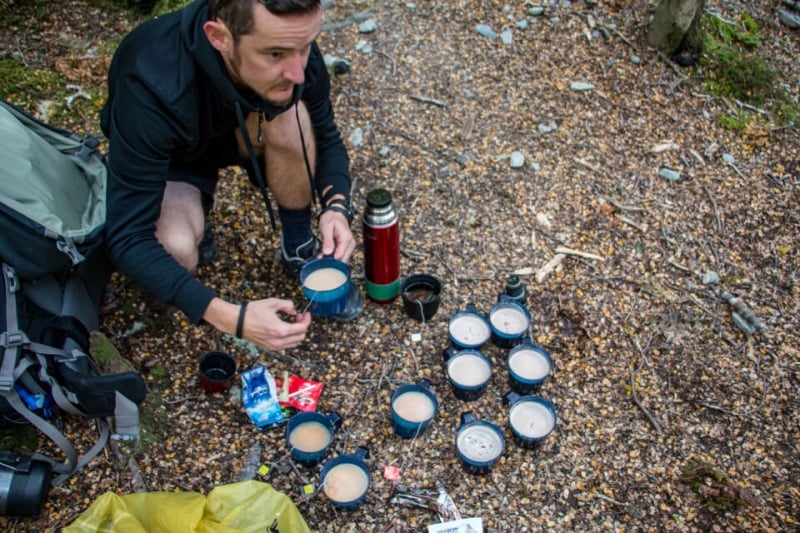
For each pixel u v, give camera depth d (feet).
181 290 6.79
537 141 11.60
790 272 10.14
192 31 6.59
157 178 6.86
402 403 8.13
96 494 7.30
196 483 7.50
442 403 8.39
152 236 6.95
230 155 8.11
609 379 8.76
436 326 9.16
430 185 10.89
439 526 7.20
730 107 12.39
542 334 9.18
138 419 7.59
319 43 12.80
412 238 10.22
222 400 8.23
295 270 9.44
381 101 11.96
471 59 12.77
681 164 11.49
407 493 7.52
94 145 8.48
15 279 7.06
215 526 6.53
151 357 8.50
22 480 6.87
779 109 12.53
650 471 7.89
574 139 11.69
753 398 8.65
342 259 8.14
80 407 7.38
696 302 9.64
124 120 6.55
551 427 7.94
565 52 13.00
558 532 7.34
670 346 9.14
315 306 8.23
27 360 7.02
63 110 10.76
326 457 7.85
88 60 11.45
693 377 8.83
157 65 6.52
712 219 10.75
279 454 7.82
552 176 11.14
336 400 8.39
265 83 6.34
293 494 7.50
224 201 10.25
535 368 8.50
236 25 5.83
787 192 11.21
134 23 12.31
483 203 10.72
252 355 8.71
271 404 8.07
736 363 9.02
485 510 7.48
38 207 7.07
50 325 7.36
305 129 8.01
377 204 8.35
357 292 9.19
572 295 9.64
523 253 10.12
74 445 7.63
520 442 7.97
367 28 13.03
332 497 7.31
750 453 8.11
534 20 13.50
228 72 6.63
